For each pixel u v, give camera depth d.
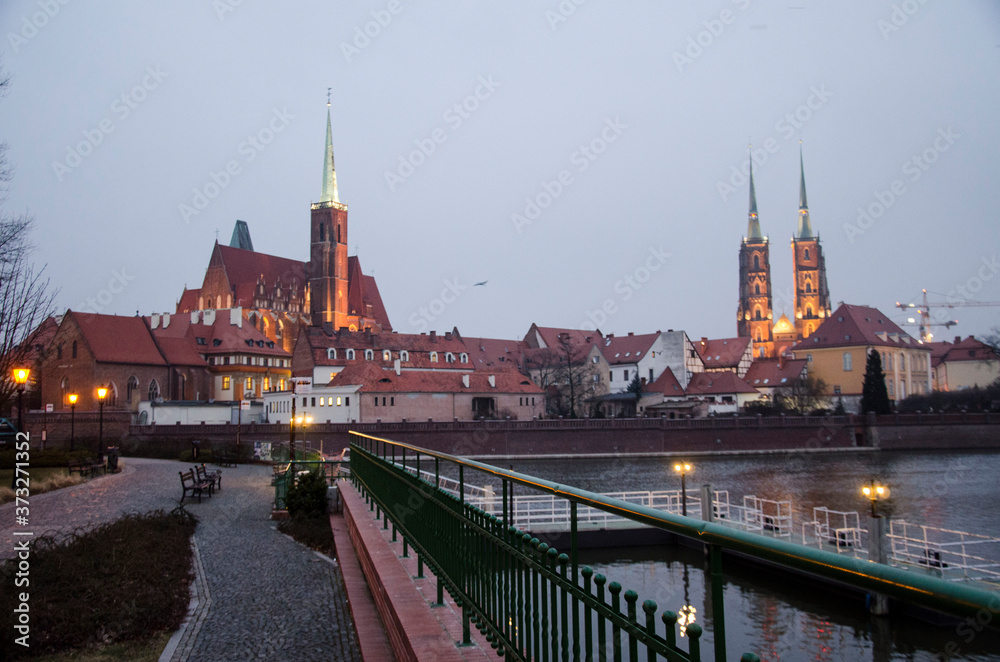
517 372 121.81
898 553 31.89
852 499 61.09
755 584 29.58
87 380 110.50
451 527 8.23
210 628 11.83
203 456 64.38
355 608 11.52
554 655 5.00
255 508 28.41
